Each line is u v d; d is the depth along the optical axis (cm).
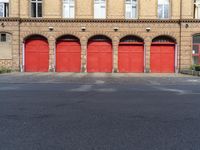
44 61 3331
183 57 3303
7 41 3284
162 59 3334
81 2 3294
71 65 3341
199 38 3316
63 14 3312
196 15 3334
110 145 531
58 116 792
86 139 570
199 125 693
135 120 745
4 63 3297
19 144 535
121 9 3297
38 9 3309
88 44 3325
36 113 833
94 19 3275
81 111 870
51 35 3291
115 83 2000
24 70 3319
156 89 1582
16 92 1394
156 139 571
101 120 744
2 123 703
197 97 1227
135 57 3338
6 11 3297
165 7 3322
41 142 548
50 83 1970
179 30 3306
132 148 514
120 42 3328
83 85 1833
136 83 2012
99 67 3331
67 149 507
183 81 2194
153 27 3303
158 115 813
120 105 988
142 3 3297
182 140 566
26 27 3288
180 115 816
